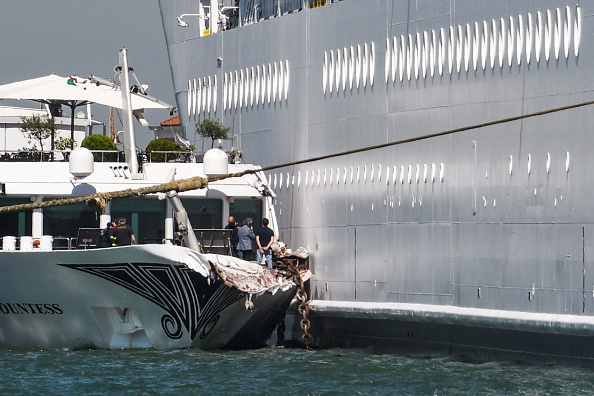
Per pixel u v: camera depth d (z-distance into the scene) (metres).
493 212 96.81
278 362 100.75
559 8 91.00
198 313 105.38
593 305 89.00
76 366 99.38
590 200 89.19
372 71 109.44
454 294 100.56
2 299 111.81
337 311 112.19
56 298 109.25
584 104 87.12
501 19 95.69
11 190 115.62
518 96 94.50
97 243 114.44
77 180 116.62
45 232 116.38
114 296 107.12
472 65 98.56
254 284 105.44
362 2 110.38
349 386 88.69
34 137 174.88
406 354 105.81
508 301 95.50
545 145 92.31
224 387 89.12
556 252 91.69
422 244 103.88
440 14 101.56
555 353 92.00
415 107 104.56
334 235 114.69
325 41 115.31
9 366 99.94
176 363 100.12
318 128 116.56
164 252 103.44
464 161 99.44
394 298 107.06
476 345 98.75
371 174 109.81
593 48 88.75
